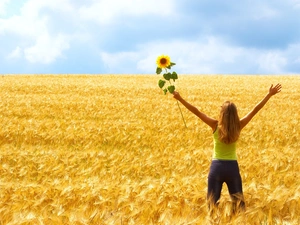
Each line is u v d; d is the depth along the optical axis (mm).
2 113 19891
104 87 36719
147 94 31172
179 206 5305
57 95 29844
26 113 20031
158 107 22172
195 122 16328
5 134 13758
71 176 8492
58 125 15688
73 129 14773
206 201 5480
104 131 14141
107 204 5770
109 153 10945
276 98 28750
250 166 8367
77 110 21578
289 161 9039
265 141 13023
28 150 11133
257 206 5156
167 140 12523
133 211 5070
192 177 7449
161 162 9398
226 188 6902
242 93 31797
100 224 4797
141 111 20844
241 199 5297
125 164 9289
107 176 8273
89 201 5836
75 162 10055
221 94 31125
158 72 11109
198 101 26391
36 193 6348
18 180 8375
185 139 12914
